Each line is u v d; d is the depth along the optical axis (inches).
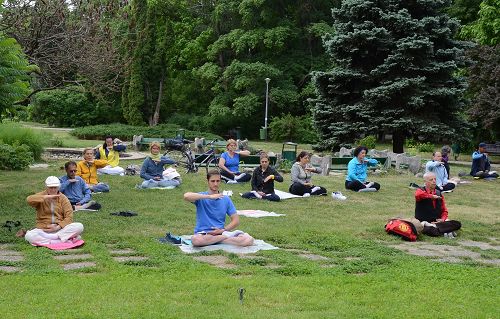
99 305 223.6
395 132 1106.7
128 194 552.7
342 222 452.1
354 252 348.5
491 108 1107.3
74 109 1964.8
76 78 1077.1
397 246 380.5
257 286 258.2
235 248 344.5
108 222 412.8
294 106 1854.1
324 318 215.8
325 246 362.0
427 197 421.7
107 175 690.8
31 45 749.9
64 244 339.6
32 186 595.2
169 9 1909.4
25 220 411.5
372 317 221.0
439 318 223.0
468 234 427.5
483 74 1149.7
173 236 359.3
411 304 240.4
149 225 408.5
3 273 274.8
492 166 1071.6
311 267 300.4
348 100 1125.1
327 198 577.6
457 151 1177.4
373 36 1042.7
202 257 323.0
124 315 211.3
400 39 1053.8
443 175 673.0
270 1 1801.2
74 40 804.6
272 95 1769.2
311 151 1189.1
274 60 1856.5
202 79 1851.6
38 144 902.4
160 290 247.1
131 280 263.7
